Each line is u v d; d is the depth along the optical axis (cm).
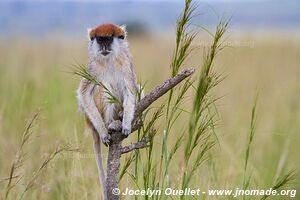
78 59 2641
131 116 1025
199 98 926
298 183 1204
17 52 3291
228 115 1702
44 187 1101
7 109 1603
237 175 1247
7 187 1039
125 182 1069
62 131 1390
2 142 1324
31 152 1230
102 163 1198
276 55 3159
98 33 1187
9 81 2314
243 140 1462
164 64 2789
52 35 4331
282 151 1470
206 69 926
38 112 1137
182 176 998
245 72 2370
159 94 940
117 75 1192
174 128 1341
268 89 2217
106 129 1119
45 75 2425
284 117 1858
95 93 1183
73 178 1194
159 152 1240
